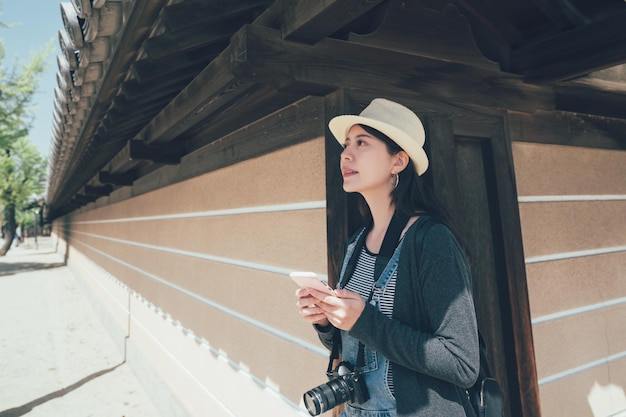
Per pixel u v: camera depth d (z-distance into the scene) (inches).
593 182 107.4
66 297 518.0
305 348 83.4
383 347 39.8
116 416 177.9
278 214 93.3
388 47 69.2
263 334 99.3
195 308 145.0
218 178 127.3
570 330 96.3
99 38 79.7
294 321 87.4
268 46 59.6
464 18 77.5
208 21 65.8
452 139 74.1
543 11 76.2
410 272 43.3
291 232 88.2
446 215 48.0
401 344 39.1
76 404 192.1
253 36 58.5
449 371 38.3
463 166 79.1
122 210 298.5
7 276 745.6
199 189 143.3
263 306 99.6
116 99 103.4
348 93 65.7
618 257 109.9
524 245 90.7
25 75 866.1
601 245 106.6
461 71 76.7
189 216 153.2
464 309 39.8
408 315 42.7
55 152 274.5
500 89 81.4
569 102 95.1
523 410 75.7
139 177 233.8
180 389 158.4
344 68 65.2
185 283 155.9
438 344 38.7
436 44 73.9
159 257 192.9
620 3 76.6
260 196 101.1
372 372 45.0
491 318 78.2
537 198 94.3
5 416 180.9
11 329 348.5
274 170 95.1
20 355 273.4
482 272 78.3
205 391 133.6
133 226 256.1
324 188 77.1
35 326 358.9
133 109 112.0
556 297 95.0
